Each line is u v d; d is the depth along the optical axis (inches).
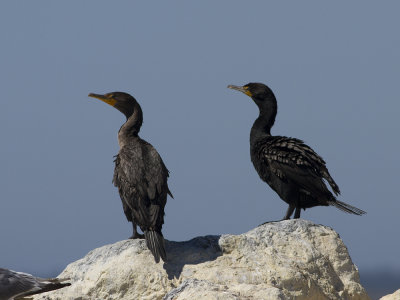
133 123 577.6
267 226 519.2
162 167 525.0
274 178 604.7
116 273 468.4
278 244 502.3
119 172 521.3
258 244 496.4
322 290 482.6
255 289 436.8
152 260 476.1
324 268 496.4
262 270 467.8
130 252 482.9
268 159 605.0
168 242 500.7
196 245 493.7
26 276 408.5
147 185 506.6
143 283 461.4
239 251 486.0
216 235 504.7
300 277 468.4
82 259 500.7
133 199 504.7
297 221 525.7
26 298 435.8
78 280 483.2
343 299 493.0
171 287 457.1
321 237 518.3
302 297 464.1
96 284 468.1
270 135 633.6
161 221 497.7
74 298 455.5
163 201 508.1
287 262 481.7
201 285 429.1
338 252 513.0
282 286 461.7
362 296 502.3
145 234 485.4
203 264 471.8
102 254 494.6
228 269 466.3
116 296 462.0
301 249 500.7
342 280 503.2
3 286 394.3
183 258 481.1
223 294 411.8
